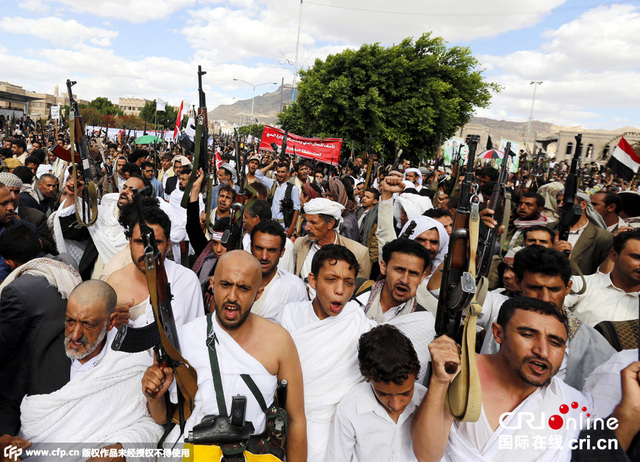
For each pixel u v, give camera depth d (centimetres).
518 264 255
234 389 189
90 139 696
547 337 176
